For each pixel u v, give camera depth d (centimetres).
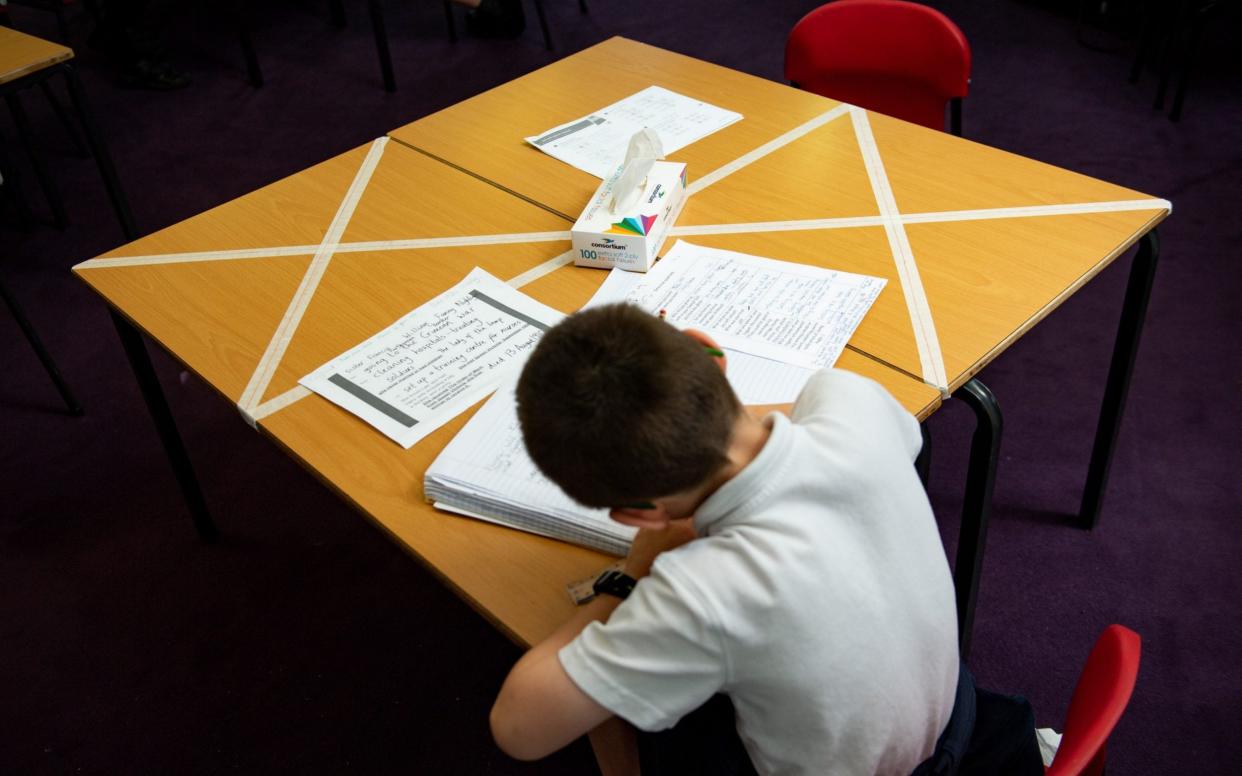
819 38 226
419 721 186
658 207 162
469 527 118
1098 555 205
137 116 383
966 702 117
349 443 131
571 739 94
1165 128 333
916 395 130
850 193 176
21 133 307
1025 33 397
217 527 227
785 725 92
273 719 188
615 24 431
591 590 109
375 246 171
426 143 203
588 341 84
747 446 89
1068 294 149
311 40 431
